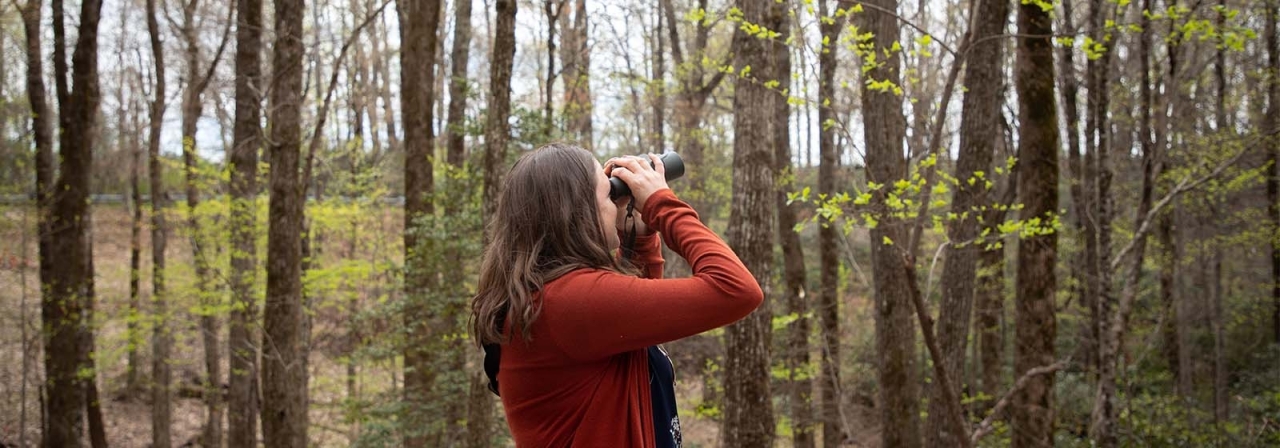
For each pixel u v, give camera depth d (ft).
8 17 41.50
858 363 45.68
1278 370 41.32
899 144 21.07
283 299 26.89
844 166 39.96
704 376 38.99
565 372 4.40
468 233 31.53
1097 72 24.06
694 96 41.39
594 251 4.45
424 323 32.37
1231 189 33.83
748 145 20.59
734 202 20.99
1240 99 36.01
